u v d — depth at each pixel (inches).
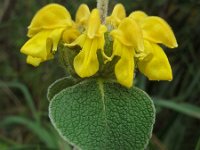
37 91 13.4
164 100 10.5
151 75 5.0
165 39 5.0
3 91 14.8
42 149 9.9
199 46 12.2
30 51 5.0
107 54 5.0
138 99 4.9
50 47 5.1
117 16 5.3
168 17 12.6
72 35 5.0
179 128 11.2
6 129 13.8
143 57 4.9
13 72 14.5
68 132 4.7
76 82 5.2
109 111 4.9
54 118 4.8
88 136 4.7
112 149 4.7
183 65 11.9
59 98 4.9
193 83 11.3
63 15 5.1
